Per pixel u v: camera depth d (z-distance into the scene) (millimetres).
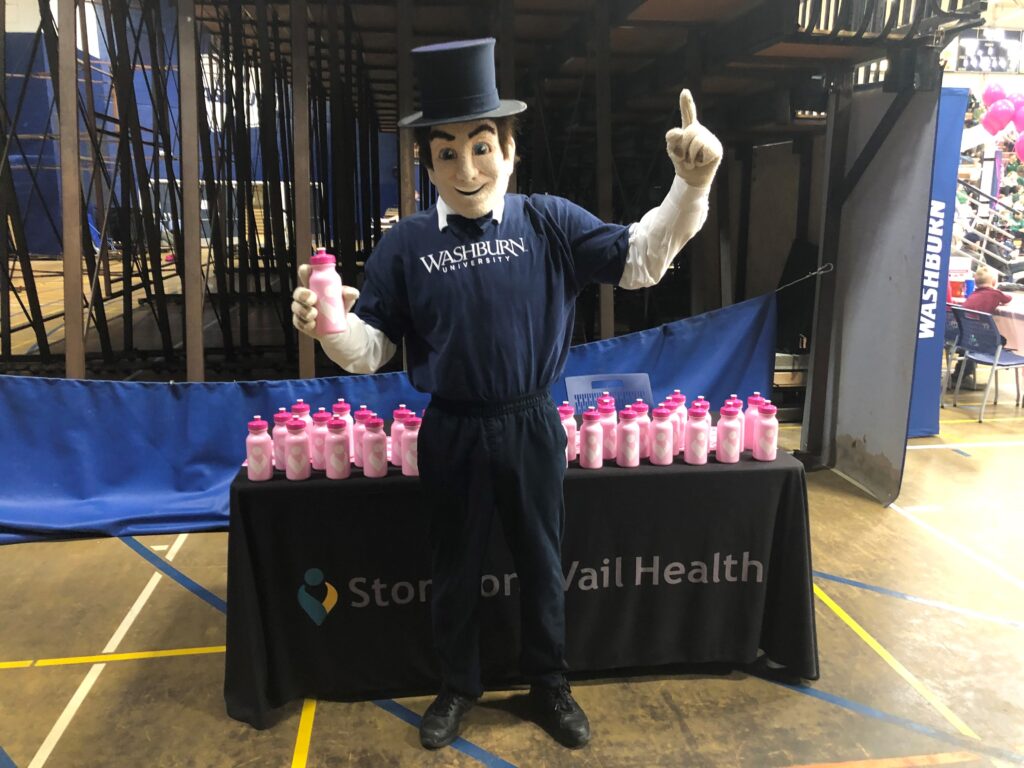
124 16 4973
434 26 5113
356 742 1941
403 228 1764
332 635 2062
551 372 1800
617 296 6848
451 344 1694
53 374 4930
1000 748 1908
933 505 3471
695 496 2059
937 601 2623
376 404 3322
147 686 2168
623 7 3535
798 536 2080
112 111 11156
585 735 1909
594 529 2057
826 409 3920
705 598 2139
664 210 1654
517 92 6117
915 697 2105
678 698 2105
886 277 3477
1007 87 11484
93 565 2885
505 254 1689
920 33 3100
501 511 1845
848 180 3602
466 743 1933
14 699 2105
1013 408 5246
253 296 8266
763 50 3316
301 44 3316
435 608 1907
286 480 1976
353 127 5957
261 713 1979
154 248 5320
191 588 2723
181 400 3225
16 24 11336
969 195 9531
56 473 3180
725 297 5250
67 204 3146
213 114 6797
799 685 2160
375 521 1997
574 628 2123
